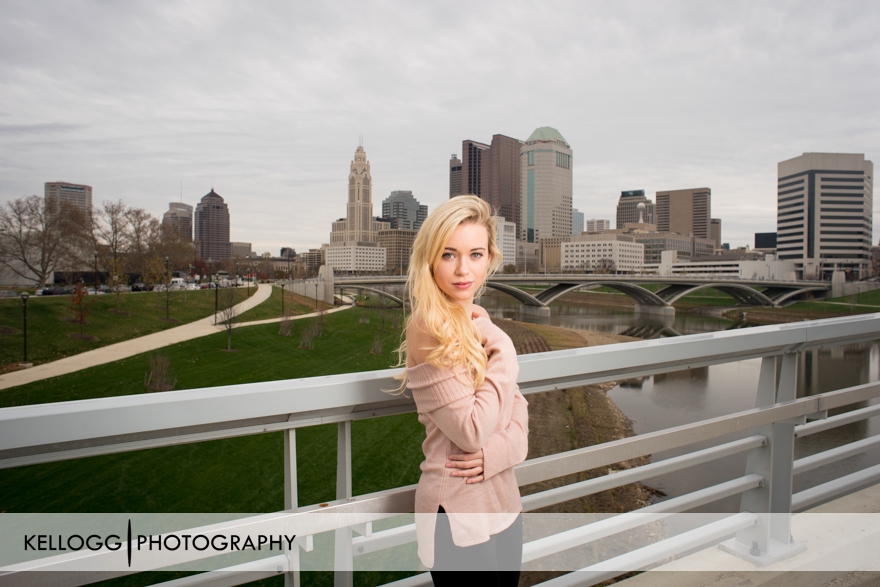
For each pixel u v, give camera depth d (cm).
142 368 2488
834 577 171
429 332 98
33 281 5903
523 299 6347
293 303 5400
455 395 94
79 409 88
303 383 106
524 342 4028
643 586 156
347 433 119
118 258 5900
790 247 11544
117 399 93
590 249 13862
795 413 171
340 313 5022
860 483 206
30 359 2603
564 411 1795
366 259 15188
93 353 2802
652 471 146
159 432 100
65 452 93
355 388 110
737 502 1000
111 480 1034
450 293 106
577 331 4819
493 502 101
